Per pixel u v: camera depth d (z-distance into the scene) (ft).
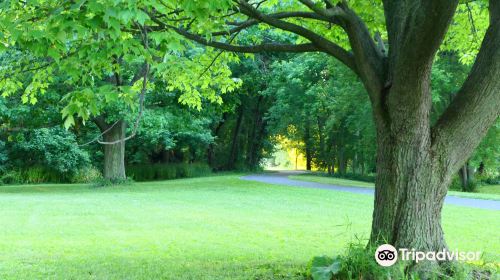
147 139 107.96
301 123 125.18
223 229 34.22
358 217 40.73
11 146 98.02
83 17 12.59
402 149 17.87
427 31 15.23
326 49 19.95
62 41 12.58
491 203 53.88
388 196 18.19
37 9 14.85
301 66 107.24
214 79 28.68
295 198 56.54
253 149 148.97
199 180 95.76
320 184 82.33
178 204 50.31
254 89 119.03
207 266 22.57
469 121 17.61
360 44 18.85
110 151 79.97
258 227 35.17
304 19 26.68
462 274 17.29
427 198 17.81
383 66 18.76
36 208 46.19
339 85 99.30
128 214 42.06
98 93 13.62
